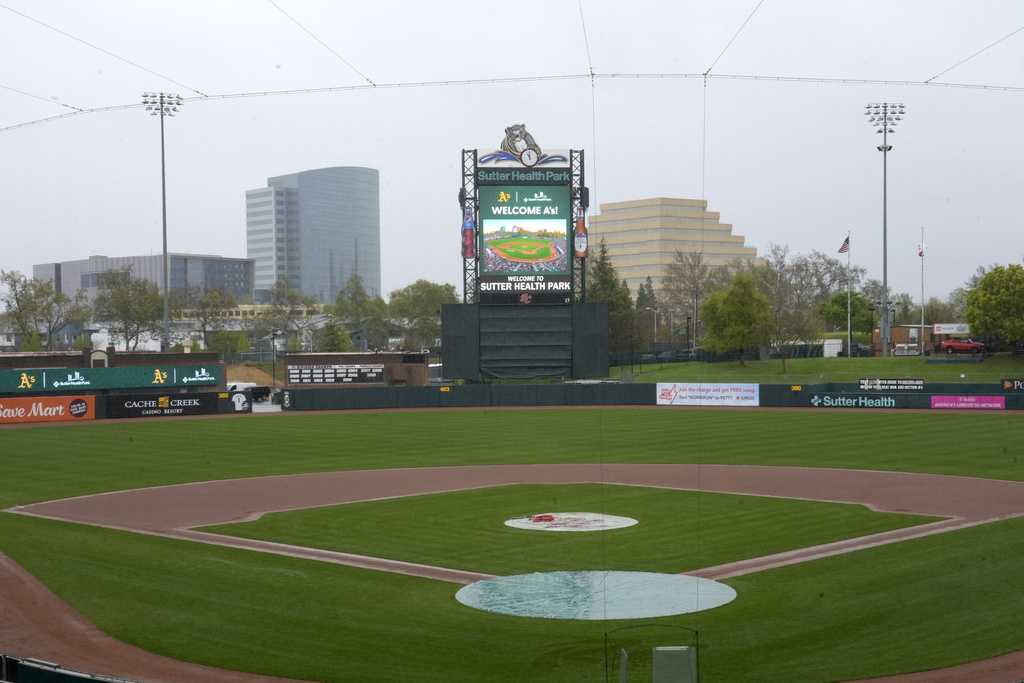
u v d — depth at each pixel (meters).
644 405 89.12
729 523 35.06
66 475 48.97
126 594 26.02
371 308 180.88
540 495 41.75
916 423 71.44
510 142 88.69
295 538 33.19
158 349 153.12
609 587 26.36
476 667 20.25
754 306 119.38
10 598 25.72
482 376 90.00
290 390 89.12
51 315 149.00
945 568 27.70
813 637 21.80
